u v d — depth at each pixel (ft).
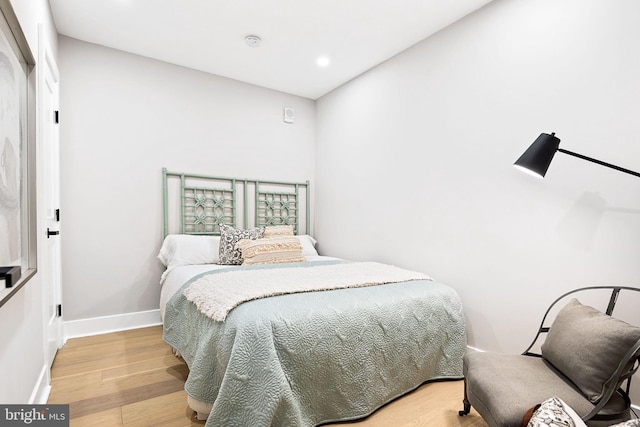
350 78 11.66
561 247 6.35
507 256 7.19
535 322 6.72
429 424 5.49
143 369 7.26
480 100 7.73
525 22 6.91
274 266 8.88
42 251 5.92
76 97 9.12
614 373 3.89
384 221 10.39
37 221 5.19
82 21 8.29
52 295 7.53
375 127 10.73
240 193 11.97
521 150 6.98
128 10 7.84
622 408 4.06
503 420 3.96
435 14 7.97
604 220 5.81
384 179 10.39
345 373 5.40
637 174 4.92
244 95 11.98
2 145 3.65
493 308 7.43
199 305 5.94
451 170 8.35
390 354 5.96
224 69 10.98
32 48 5.38
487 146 7.58
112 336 9.20
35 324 5.41
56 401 5.98
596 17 5.89
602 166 5.84
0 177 3.57
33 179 4.83
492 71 7.50
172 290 8.14
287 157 13.01
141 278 10.09
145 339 9.00
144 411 5.70
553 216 6.47
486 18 7.61
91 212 9.34
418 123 9.23
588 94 6.00
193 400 5.17
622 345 3.98
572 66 6.20
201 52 9.86
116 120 9.70
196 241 10.10
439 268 8.64
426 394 6.40
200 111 11.09
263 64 10.61
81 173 9.19
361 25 8.42
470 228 7.91
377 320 5.85
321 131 13.35
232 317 5.10
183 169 10.78
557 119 6.41
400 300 6.36
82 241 9.22
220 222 11.46
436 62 8.73
